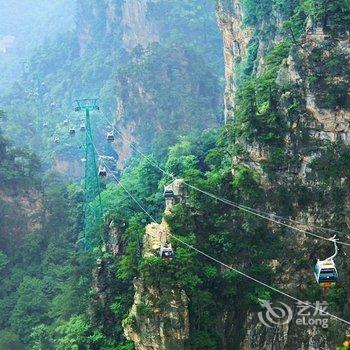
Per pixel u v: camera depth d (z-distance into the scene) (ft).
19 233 358.23
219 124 570.05
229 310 202.90
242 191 207.92
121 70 594.24
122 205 288.92
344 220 199.82
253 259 204.95
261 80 227.81
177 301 190.70
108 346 215.31
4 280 325.62
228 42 367.04
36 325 280.31
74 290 266.16
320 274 172.24
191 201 212.23
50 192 381.19
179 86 579.48
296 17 244.42
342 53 202.59
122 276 208.33
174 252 197.88
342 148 200.85
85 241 302.45
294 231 204.33
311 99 202.80
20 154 378.32
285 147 205.46
